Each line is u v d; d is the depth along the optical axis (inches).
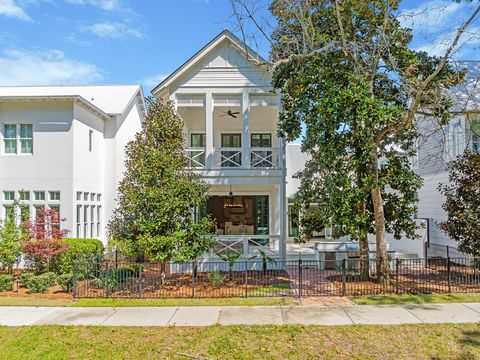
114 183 701.9
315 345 238.2
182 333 260.8
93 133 653.9
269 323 279.4
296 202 432.5
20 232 482.0
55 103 572.7
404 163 437.4
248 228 687.7
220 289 394.0
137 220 395.2
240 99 552.4
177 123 436.5
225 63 550.3
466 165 448.1
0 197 563.5
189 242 398.9
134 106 828.0
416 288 381.7
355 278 437.4
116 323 285.0
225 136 692.7
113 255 524.1
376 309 311.9
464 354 222.1
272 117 689.6
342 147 362.0
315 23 418.9
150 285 415.5
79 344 243.6
